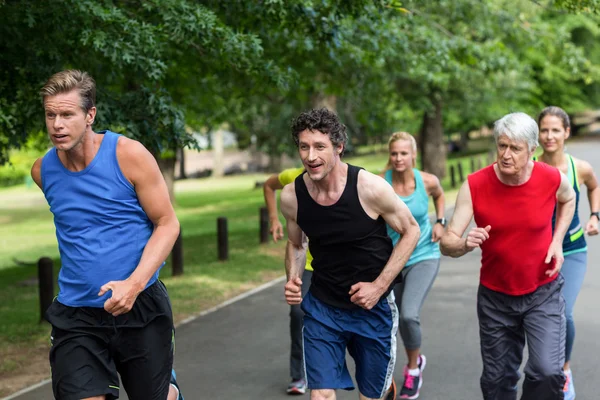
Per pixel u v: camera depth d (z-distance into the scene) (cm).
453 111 3164
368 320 439
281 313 939
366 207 418
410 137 619
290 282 449
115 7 762
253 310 960
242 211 2872
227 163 7525
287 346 784
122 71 898
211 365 721
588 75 1689
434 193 641
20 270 1644
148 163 380
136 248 386
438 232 625
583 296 960
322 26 897
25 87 774
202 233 2095
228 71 1133
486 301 476
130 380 398
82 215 379
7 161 927
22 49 766
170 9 770
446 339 782
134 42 752
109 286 366
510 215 454
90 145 379
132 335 389
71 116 364
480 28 1819
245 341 808
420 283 608
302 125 397
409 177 623
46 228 2866
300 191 421
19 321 966
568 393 572
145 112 788
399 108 2738
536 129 439
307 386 440
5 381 692
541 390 455
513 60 1858
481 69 1808
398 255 426
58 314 388
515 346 479
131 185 381
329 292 441
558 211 480
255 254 1466
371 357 447
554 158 571
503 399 483
